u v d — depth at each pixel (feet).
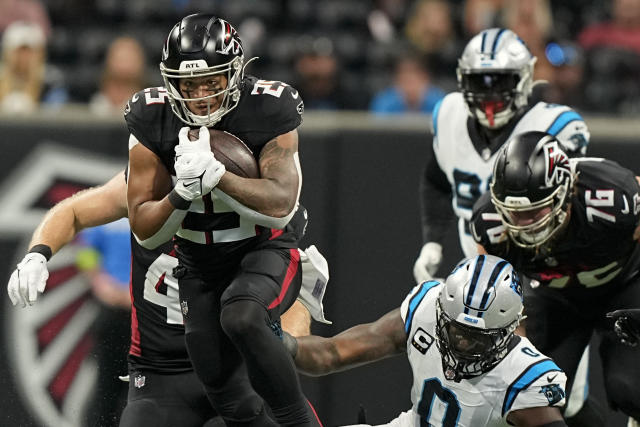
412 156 75.92
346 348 51.34
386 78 105.81
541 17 97.86
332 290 75.87
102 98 96.02
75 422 73.51
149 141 49.34
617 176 55.62
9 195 75.00
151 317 57.00
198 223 49.60
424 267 69.31
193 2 111.45
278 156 48.98
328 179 76.07
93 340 74.64
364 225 76.07
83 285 74.90
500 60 64.34
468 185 67.87
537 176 51.90
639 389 56.03
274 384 47.44
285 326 56.85
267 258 49.85
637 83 103.60
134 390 57.57
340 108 99.25
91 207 57.77
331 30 110.63
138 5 111.55
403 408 75.66
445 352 49.52
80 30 110.32
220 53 47.32
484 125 66.39
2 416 73.87
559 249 55.93
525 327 61.57
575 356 61.77
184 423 56.49
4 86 94.48
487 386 49.39
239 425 51.52
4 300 74.59
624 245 56.13
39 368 74.28
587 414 65.36
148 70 104.88
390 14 112.98
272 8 111.55
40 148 75.31
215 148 48.21
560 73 95.61
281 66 104.47
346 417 75.77
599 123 75.87
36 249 55.52
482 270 48.93
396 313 52.06
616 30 107.96
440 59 105.50
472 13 108.47
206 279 50.60
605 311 60.03
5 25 106.52
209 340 50.49
